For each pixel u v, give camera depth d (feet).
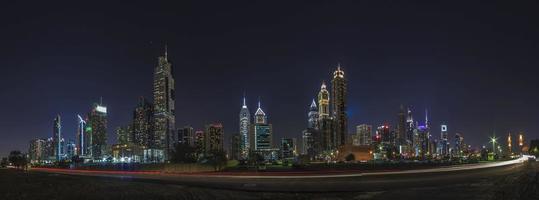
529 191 160.66
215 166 454.81
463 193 163.43
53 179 302.66
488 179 226.79
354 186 203.72
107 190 203.10
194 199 168.76
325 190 190.49
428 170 349.41
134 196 177.47
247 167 465.47
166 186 225.35
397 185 204.85
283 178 270.46
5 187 225.97
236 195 180.14
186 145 541.75
